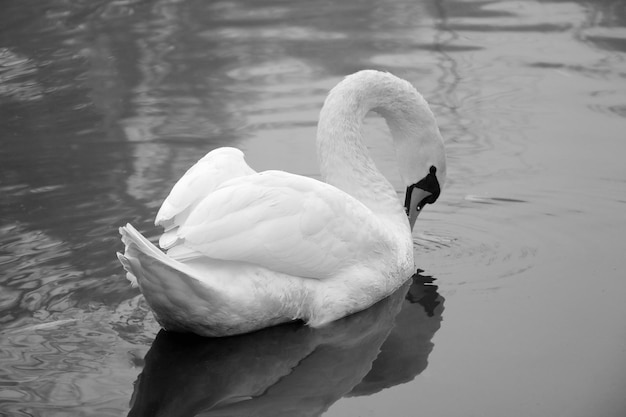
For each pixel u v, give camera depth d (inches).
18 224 419.5
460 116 523.8
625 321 343.0
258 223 333.7
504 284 376.2
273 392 309.9
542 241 409.1
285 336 345.1
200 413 297.3
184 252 327.3
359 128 405.1
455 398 302.8
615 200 439.2
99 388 306.8
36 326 341.1
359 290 360.2
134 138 508.4
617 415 289.0
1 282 369.7
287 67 595.2
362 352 334.6
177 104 549.3
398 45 624.4
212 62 607.5
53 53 634.2
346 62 597.0
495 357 324.8
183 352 330.3
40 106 557.0
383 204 399.2
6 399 298.2
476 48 615.8
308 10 700.7
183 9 711.1
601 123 510.0
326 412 298.2
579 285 370.6
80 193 449.4
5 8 727.1
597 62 583.8
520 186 456.4
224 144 495.2
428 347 334.6
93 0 738.8
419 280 384.5
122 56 623.5
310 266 346.9
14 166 481.7
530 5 697.0
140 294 364.2
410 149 413.4
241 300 328.8
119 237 406.0
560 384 306.7
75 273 378.0
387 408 299.3
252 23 676.1
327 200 351.6
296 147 491.2
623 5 682.8
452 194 455.2
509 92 550.6
